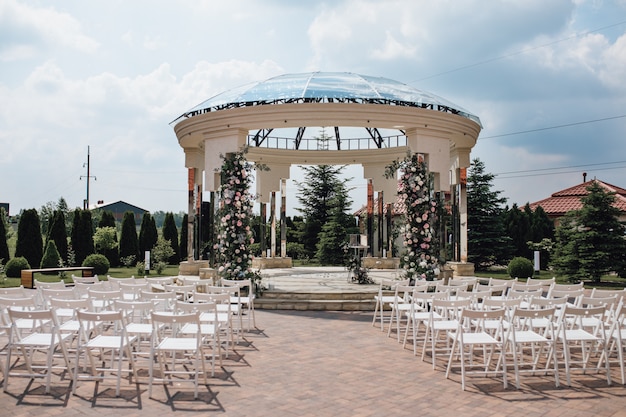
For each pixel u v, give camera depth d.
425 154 13.32
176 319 5.80
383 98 12.91
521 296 7.55
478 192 24.72
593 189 20.06
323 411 5.30
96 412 5.26
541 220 26.70
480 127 15.47
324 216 33.47
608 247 19.23
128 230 27.30
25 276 17.05
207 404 5.51
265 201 20.81
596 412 5.31
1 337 8.91
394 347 8.23
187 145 16.53
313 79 14.20
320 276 17.19
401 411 5.31
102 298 7.50
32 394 5.83
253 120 13.16
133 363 6.34
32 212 23.53
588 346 8.41
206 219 17.19
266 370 6.85
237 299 9.61
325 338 8.88
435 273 12.75
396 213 22.69
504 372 6.15
